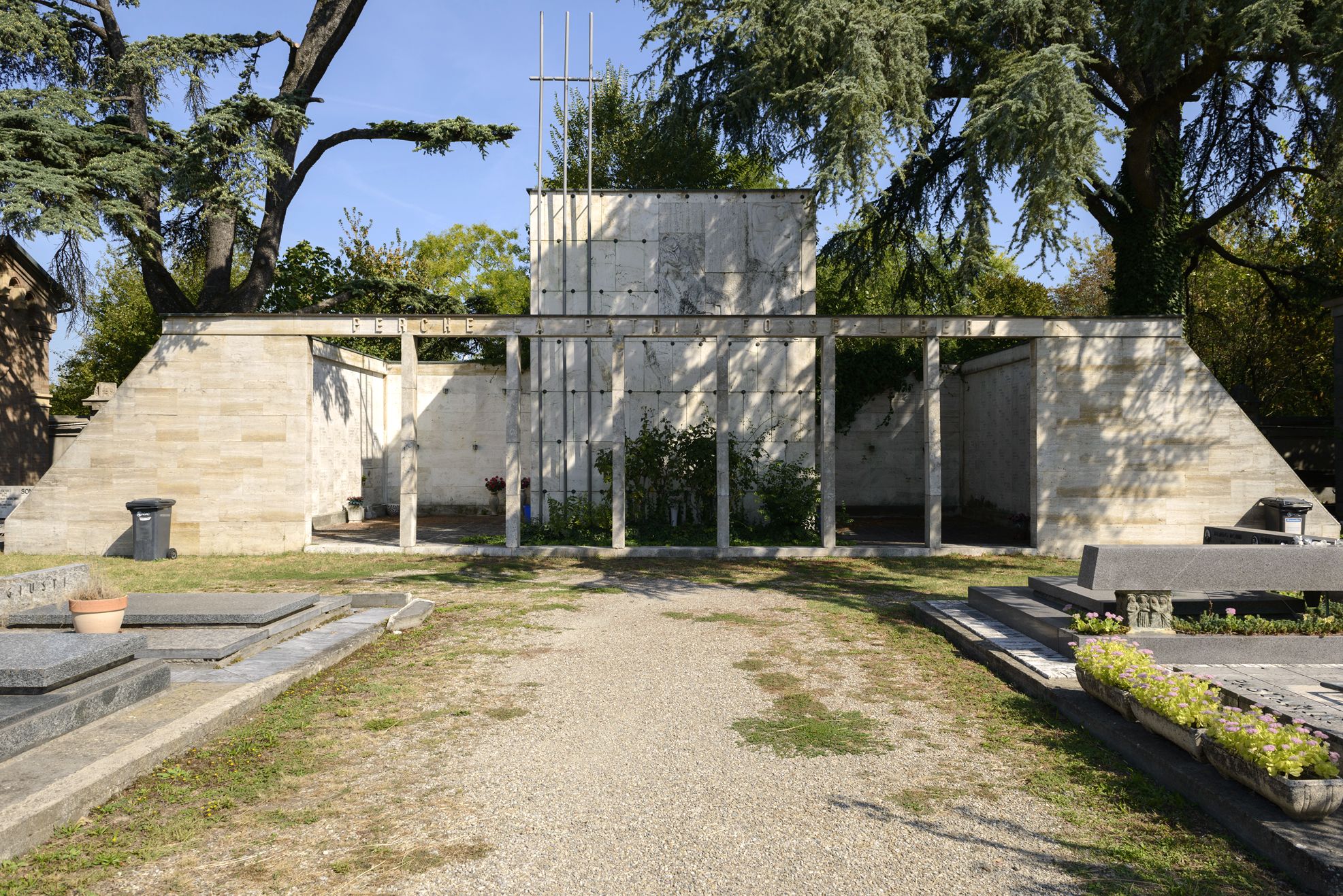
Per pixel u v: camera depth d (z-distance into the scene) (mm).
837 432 25875
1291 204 24438
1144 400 16781
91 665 5973
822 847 4293
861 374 25469
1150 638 7352
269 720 6391
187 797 4906
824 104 14562
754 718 6547
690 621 10406
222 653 7574
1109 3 16766
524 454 25000
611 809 4785
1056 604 9305
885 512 25859
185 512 16562
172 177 18203
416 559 16141
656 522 18906
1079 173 13523
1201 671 6953
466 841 4359
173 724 5793
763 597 12250
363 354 23516
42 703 5426
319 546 16750
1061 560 16188
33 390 24406
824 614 10922
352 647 8719
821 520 17438
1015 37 17031
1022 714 6590
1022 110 13766
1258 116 21234
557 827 4543
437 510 25469
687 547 16812
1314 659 7352
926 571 14750
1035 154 13945
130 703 6227
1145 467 16766
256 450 16641
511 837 4414
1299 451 23938
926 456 16828
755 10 15734
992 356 22609
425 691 7305
